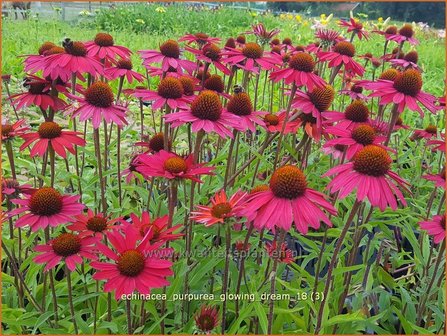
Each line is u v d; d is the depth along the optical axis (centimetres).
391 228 74
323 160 74
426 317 53
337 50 67
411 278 61
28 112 105
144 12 218
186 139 87
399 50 87
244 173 67
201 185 63
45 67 52
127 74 65
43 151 48
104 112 49
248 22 224
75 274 54
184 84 55
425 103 51
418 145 85
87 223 42
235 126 46
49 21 196
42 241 59
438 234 45
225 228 40
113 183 77
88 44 62
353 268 47
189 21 213
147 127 100
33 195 42
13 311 48
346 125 52
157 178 56
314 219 35
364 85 53
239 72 113
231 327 45
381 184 38
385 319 53
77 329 46
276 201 36
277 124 56
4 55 135
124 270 37
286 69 52
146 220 43
